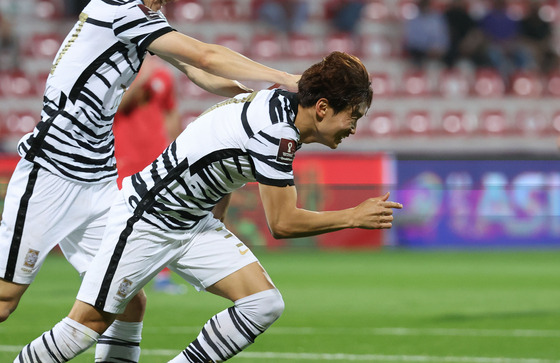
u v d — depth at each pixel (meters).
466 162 54.69
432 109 67.00
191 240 14.58
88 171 15.89
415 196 54.53
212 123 13.97
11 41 65.62
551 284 38.94
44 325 26.11
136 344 16.19
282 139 13.48
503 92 68.19
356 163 53.66
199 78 16.31
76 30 15.55
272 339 23.66
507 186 54.81
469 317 28.41
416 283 39.28
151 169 14.27
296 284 38.72
